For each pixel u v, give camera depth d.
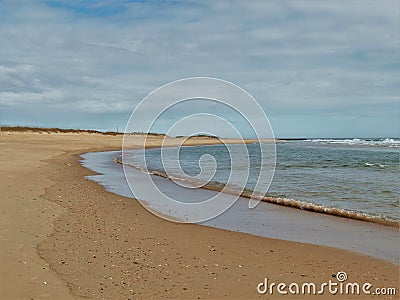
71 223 9.33
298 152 47.22
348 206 12.95
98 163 27.98
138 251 7.56
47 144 48.41
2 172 17.89
